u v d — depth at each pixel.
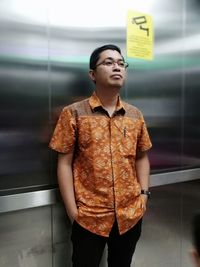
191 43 2.10
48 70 1.64
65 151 1.46
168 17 1.99
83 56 1.73
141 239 1.99
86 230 1.42
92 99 1.49
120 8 1.82
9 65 1.54
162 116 2.02
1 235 1.57
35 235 1.66
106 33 1.78
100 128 1.43
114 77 1.42
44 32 1.61
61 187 1.48
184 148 2.13
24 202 1.58
